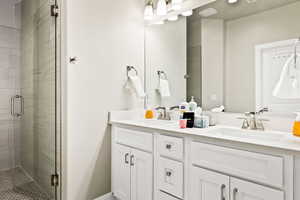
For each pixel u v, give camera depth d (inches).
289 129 59.2
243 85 68.8
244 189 48.0
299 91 57.6
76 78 78.2
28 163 76.1
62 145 76.6
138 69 98.1
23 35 74.9
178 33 87.0
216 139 53.4
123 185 80.6
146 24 100.7
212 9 76.2
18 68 74.0
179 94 86.6
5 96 71.7
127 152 78.7
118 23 90.9
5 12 71.8
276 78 62.1
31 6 76.5
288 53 59.7
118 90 90.7
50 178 77.9
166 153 65.2
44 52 78.7
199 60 80.0
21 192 74.5
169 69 90.3
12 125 73.4
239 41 69.6
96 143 83.7
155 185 68.6
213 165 53.8
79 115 79.1
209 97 77.1
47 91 79.0
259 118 65.2
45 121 79.1
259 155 45.9
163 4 88.5
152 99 97.5
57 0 76.7
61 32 76.6
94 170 83.4
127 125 79.0
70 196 77.2
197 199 57.3
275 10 62.0
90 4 82.1
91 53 82.3
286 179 42.5
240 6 69.3
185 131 60.4
